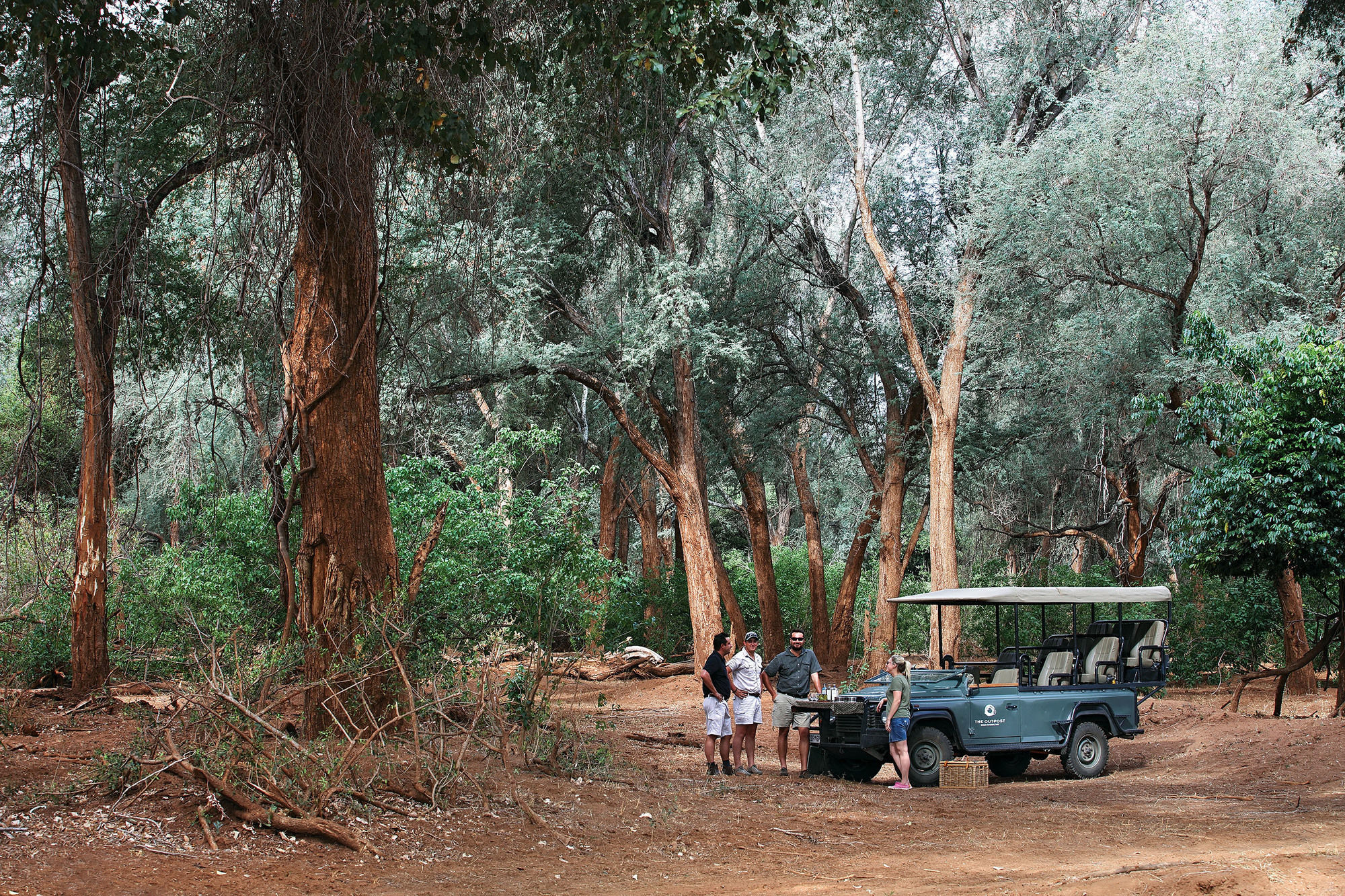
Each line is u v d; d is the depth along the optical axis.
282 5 10.21
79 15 9.71
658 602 31.33
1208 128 19.36
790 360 29.53
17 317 15.31
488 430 30.48
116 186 13.17
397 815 7.92
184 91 12.29
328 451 11.01
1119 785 12.58
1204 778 12.77
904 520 40.81
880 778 13.48
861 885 6.87
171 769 7.64
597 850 7.79
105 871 6.05
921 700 12.72
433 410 22.86
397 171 12.87
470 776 8.71
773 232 27.34
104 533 13.98
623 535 40.84
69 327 15.38
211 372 13.11
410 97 10.39
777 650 30.28
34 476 14.77
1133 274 21.41
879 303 29.06
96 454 13.91
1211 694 23.42
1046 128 24.72
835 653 30.83
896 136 26.47
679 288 23.08
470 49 10.27
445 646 12.22
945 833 8.99
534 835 7.96
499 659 11.84
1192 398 16.78
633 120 16.66
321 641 10.48
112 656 14.79
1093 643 14.28
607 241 25.39
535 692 10.99
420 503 13.66
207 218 16.41
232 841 6.83
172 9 10.21
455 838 7.62
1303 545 14.80
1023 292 23.47
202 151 13.77
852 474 41.66
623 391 25.05
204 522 15.11
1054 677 13.83
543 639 12.45
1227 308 21.17
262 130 10.60
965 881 6.97
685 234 27.34
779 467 33.88
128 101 13.61
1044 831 9.05
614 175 23.73
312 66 10.12
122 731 10.65
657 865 7.48
